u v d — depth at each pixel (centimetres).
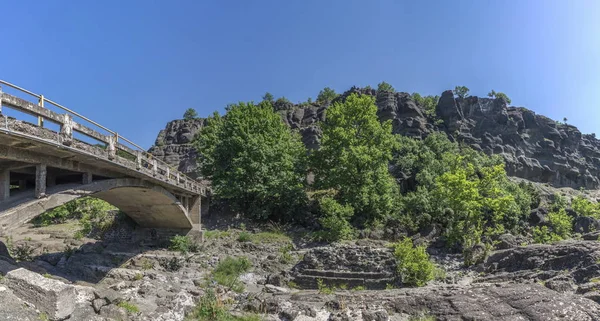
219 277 2009
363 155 3177
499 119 6838
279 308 1269
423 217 2989
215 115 4697
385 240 2814
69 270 1923
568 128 7569
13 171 1288
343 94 7394
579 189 6694
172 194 2434
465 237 2528
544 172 6519
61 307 842
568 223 2941
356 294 1485
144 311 1097
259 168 3403
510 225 3161
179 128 8431
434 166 4075
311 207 3503
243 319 1145
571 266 1647
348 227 2909
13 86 998
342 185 3247
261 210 3341
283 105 7912
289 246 2741
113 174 1717
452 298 1271
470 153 4934
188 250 2620
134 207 2586
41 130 1055
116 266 2172
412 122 6159
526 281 1587
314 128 6094
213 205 3641
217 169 3597
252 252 2627
